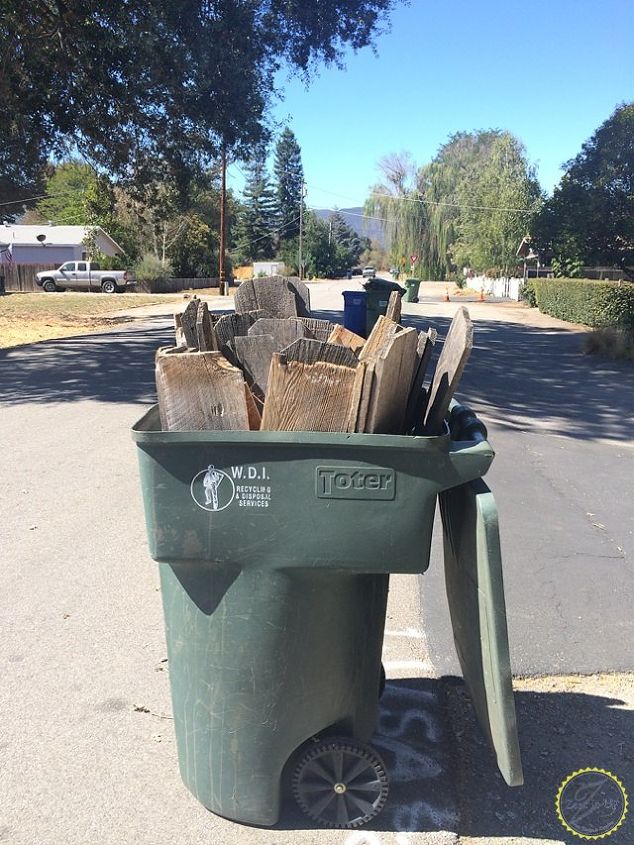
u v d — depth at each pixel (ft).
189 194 71.41
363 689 8.20
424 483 6.97
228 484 7.02
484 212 170.50
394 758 9.37
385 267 437.58
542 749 9.65
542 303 100.32
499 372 44.42
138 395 33.96
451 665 11.68
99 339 59.72
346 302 55.57
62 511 18.38
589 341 54.24
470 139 323.78
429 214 256.93
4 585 14.29
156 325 74.08
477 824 8.32
